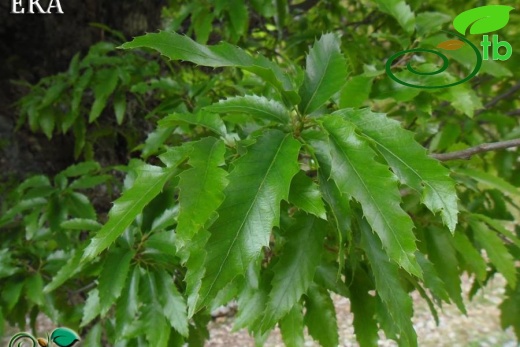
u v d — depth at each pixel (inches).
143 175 10.8
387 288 12.3
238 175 10.1
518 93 26.9
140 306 16.8
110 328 19.6
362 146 10.5
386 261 12.5
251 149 10.6
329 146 10.7
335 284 15.0
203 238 10.2
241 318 14.3
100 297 15.5
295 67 21.7
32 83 31.0
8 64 30.0
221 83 26.8
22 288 20.3
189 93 23.5
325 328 14.8
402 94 16.4
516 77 26.3
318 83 12.8
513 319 20.3
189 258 10.2
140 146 21.5
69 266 17.2
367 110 11.4
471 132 24.2
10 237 24.2
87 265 17.1
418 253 15.3
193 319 19.4
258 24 34.0
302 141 11.8
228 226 9.7
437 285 15.0
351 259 14.3
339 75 12.7
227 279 9.5
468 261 16.8
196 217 9.3
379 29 31.0
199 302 9.4
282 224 14.5
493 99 25.9
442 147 23.1
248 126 14.5
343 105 15.0
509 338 59.4
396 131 10.9
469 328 61.9
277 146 10.7
